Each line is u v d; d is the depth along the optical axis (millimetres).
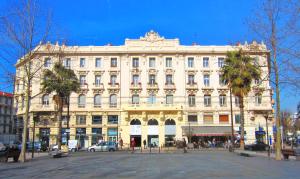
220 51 65625
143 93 65125
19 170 20047
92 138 64000
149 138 63625
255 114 63938
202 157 31984
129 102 64875
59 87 46500
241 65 43531
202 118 64312
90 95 65125
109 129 64188
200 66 65875
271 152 40312
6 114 92812
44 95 65000
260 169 18797
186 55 66125
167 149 55562
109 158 31875
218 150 51562
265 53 27859
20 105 68000
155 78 65688
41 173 17828
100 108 64625
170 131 63875
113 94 65375
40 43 30281
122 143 59406
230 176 15453
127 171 18438
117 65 65938
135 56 66125
